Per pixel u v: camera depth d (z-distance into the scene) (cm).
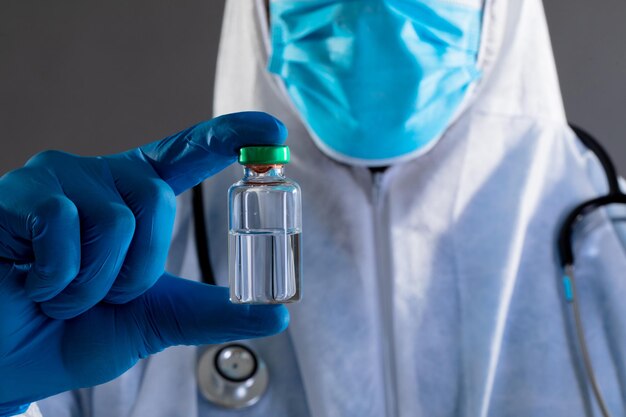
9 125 201
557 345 129
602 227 134
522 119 135
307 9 118
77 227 69
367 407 123
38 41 201
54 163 74
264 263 78
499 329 126
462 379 125
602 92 195
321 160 132
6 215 70
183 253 132
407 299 128
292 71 123
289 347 129
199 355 128
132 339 82
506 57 135
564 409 127
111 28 200
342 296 126
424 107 120
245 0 137
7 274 75
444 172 132
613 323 130
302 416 125
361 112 118
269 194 78
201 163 78
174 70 199
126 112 201
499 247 129
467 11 123
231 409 125
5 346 76
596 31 194
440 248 130
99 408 126
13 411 82
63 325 81
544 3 195
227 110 140
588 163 139
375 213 131
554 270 132
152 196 75
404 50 114
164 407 124
